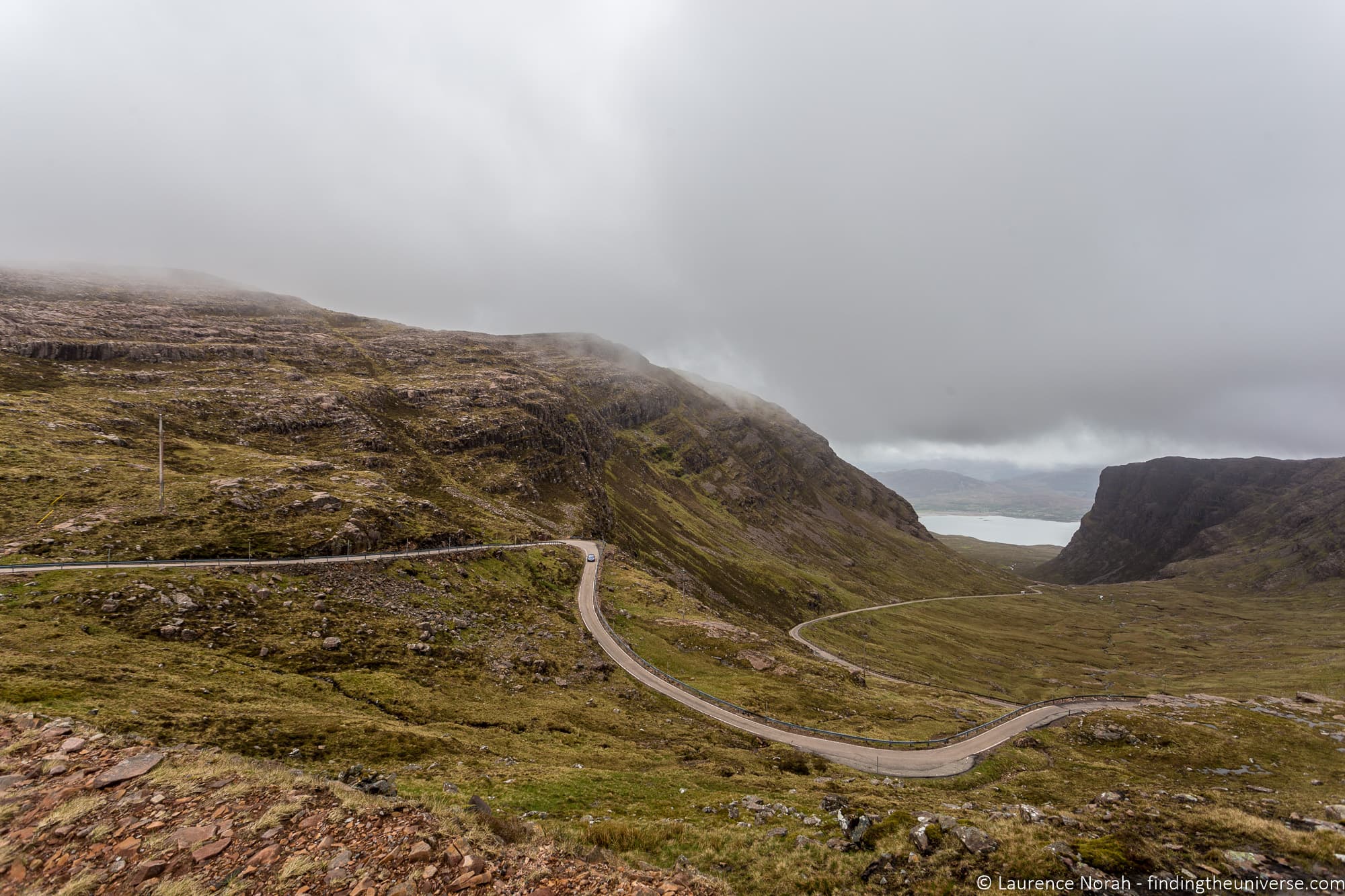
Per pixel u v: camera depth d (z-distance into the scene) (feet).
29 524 237.04
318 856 47.88
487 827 58.44
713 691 280.51
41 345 497.46
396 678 201.16
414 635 241.35
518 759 147.74
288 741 125.80
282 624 213.66
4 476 268.00
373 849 49.70
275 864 46.85
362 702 176.04
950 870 65.72
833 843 77.56
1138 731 246.47
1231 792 158.61
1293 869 66.03
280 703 153.69
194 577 221.25
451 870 48.26
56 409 386.93
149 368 544.21
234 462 386.52
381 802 58.65
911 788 159.53
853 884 66.28
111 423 392.27
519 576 374.02
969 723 286.87
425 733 152.56
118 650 160.35
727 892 53.62
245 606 216.13
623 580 441.27
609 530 655.76
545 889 47.91
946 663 602.44
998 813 103.55
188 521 273.54
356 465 482.28
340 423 537.24
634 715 230.89
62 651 149.48
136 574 209.87
